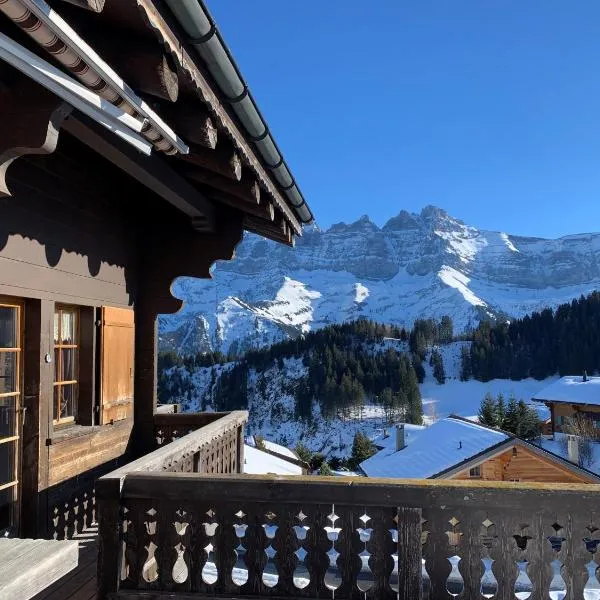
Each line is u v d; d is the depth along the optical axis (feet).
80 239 14.76
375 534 8.57
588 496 8.14
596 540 8.16
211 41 7.50
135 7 6.20
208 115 9.07
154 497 8.89
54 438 13.24
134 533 8.92
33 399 12.62
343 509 8.65
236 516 8.85
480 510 8.34
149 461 10.13
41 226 12.88
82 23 7.02
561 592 10.16
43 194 12.99
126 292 17.93
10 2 5.22
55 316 14.46
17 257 11.93
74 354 15.35
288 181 14.61
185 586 8.82
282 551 8.73
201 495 8.84
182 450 12.01
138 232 18.98
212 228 18.22
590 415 146.00
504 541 8.25
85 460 14.96
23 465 12.48
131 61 7.19
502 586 8.21
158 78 7.26
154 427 18.81
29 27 5.65
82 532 14.51
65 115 8.23
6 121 7.81
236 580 10.89
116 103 7.44
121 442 17.43
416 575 8.32
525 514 8.24
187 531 8.88
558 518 8.18
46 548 5.31
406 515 8.40
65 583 10.91
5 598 4.39
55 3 6.66
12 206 11.79
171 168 13.94
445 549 8.34
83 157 14.90
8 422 12.26
